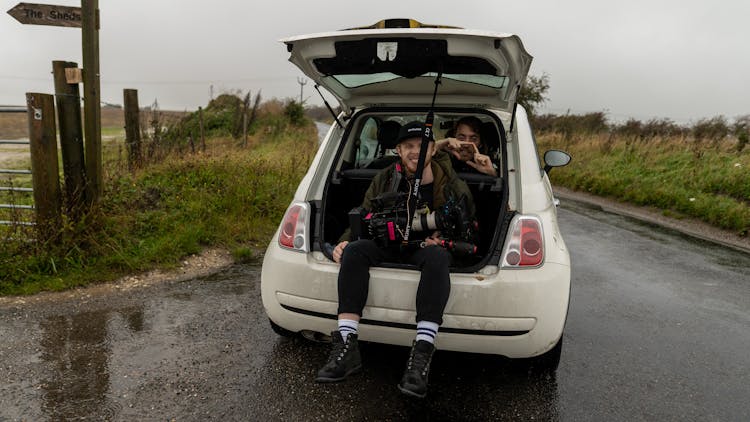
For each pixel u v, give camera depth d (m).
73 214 4.41
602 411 2.58
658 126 19.19
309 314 2.62
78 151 4.39
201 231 5.26
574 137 18.91
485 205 3.13
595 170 13.76
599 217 8.96
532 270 2.46
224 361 2.94
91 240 4.34
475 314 2.41
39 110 4.11
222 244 5.39
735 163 11.62
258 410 2.46
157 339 3.19
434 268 2.38
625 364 3.12
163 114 10.91
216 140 15.75
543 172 3.88
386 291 2.47
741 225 8.25
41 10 4.16
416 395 2.22
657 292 4.66
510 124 3.15
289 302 2.63
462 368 2.98
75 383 2.63
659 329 3.73
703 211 9.16
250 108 22.44
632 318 3.94
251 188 6.73
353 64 2.77
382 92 3.29
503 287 2.40
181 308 3.72
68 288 3.97
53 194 4.28
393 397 2.63
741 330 3.80
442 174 2.80
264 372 2.83
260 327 3.44
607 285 4.81
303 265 2.61
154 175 7.09
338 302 2.46
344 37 2.46
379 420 2.42
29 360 2.85
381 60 2.68
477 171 3.25
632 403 2.67
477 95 3.16
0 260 4.05
